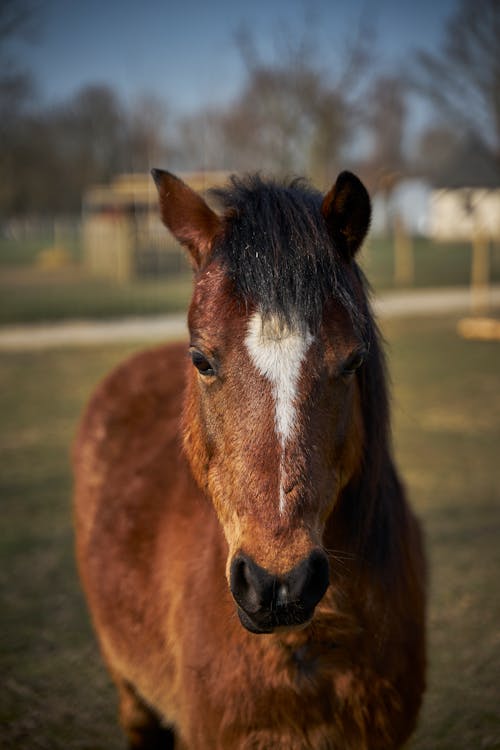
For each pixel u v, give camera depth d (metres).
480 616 4.10
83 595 4.49
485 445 7.20
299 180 2.17
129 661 2.61
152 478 2.74
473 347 12.31
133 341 13.23
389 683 2.00
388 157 33.00
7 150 36.56
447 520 5.40
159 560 2.46
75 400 9.23
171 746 2.93
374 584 2.00
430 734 3.14
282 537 1.59
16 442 7.59
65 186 47.34
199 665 2.05
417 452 7.00
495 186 18.38
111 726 3.29
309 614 1.60
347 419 1.81
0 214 49.19
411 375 10.26
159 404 3.09
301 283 1.67
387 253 32.97
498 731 3.15
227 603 2.01
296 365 1.65
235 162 19.00
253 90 15.56
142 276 24.22
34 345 12.95
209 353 1.74
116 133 45.84
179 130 24.52
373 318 2.05
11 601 4.40
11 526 5.51
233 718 1.96
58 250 31.88
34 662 3.78
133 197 27.55
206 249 1.98
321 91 15.12
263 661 1.93
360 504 1.99
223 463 1.74
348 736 1.97
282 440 1.63
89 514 3.05
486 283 21.95
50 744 3.15
